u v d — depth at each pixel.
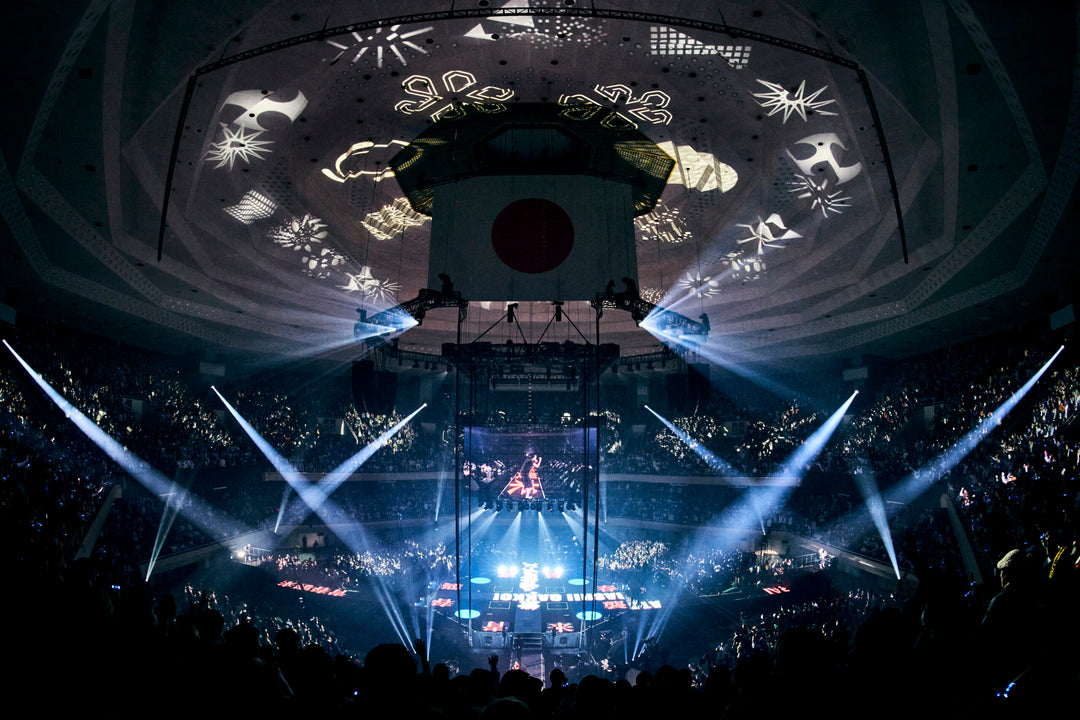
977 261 24.48
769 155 24.17
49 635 5.23
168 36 16.06
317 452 43.59
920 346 36.97
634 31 19.09
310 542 43.50
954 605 5.58
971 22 13.96
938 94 16.97
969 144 18.06
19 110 15.98
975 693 4.29
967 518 23.11
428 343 43.91
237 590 37.22
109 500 26.00
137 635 5.84
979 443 28.73
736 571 38.22
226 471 37.16
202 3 15.40
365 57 19.95
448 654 31.70
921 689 4.43
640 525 46.94
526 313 41.59
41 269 25.06
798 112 21.30
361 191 27.59
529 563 46.31
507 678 5.88
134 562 26.81
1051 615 4.41
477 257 25.36
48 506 19.61
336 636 31.88
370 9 17.62
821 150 22.88
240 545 37.66
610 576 41.88
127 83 17.14
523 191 25.64
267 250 30.48
